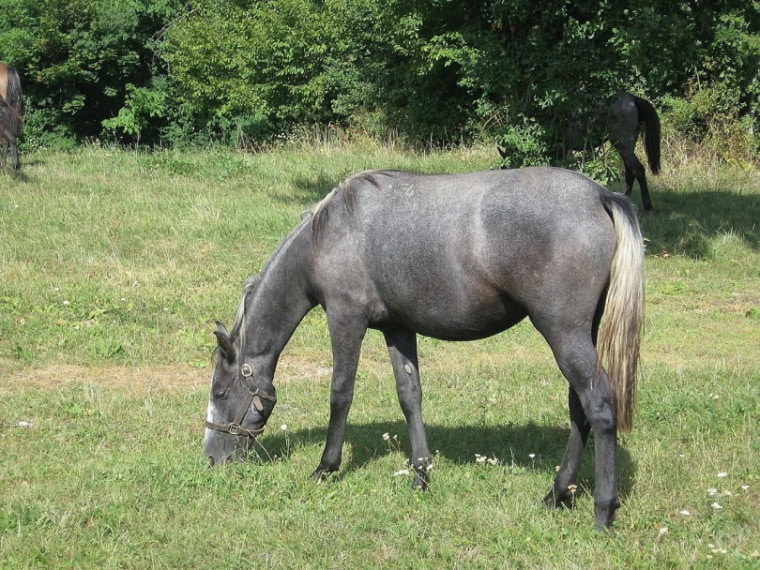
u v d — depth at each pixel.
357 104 26.66
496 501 5.59
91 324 9.80
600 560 4.75
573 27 14.44
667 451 6.42
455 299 5.21
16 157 16.28
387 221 5.43
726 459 6.22
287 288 5.91
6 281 10.91
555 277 4.86
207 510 5.42
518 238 4.93
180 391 8.12
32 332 9.42
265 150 23.05
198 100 24.89
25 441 6.68
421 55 22.27
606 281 4.90
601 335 4.80
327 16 23.27
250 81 23.77
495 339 10.12
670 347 9.70
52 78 25.14
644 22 13.19
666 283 12.28
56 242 12.49
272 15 22.97
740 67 15.89
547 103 14.57
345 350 5.72
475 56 15.73
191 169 17.47
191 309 10.41
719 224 15.20
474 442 6.80
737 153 21.08
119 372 8.70
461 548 4.96
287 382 8.47
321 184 17.06
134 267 11.88
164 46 25.77
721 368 8.65
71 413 7.35
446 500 5.61
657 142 15.82
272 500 5.57
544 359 9.34
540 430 7.05
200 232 13.33
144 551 4.87
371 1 22.69
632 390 4.79
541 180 5.03
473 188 5.19
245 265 12.15
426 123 24.91
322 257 5.66
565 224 4.86
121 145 26.20
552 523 5.18
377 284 5.55
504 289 5.04
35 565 4.68
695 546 4.87
